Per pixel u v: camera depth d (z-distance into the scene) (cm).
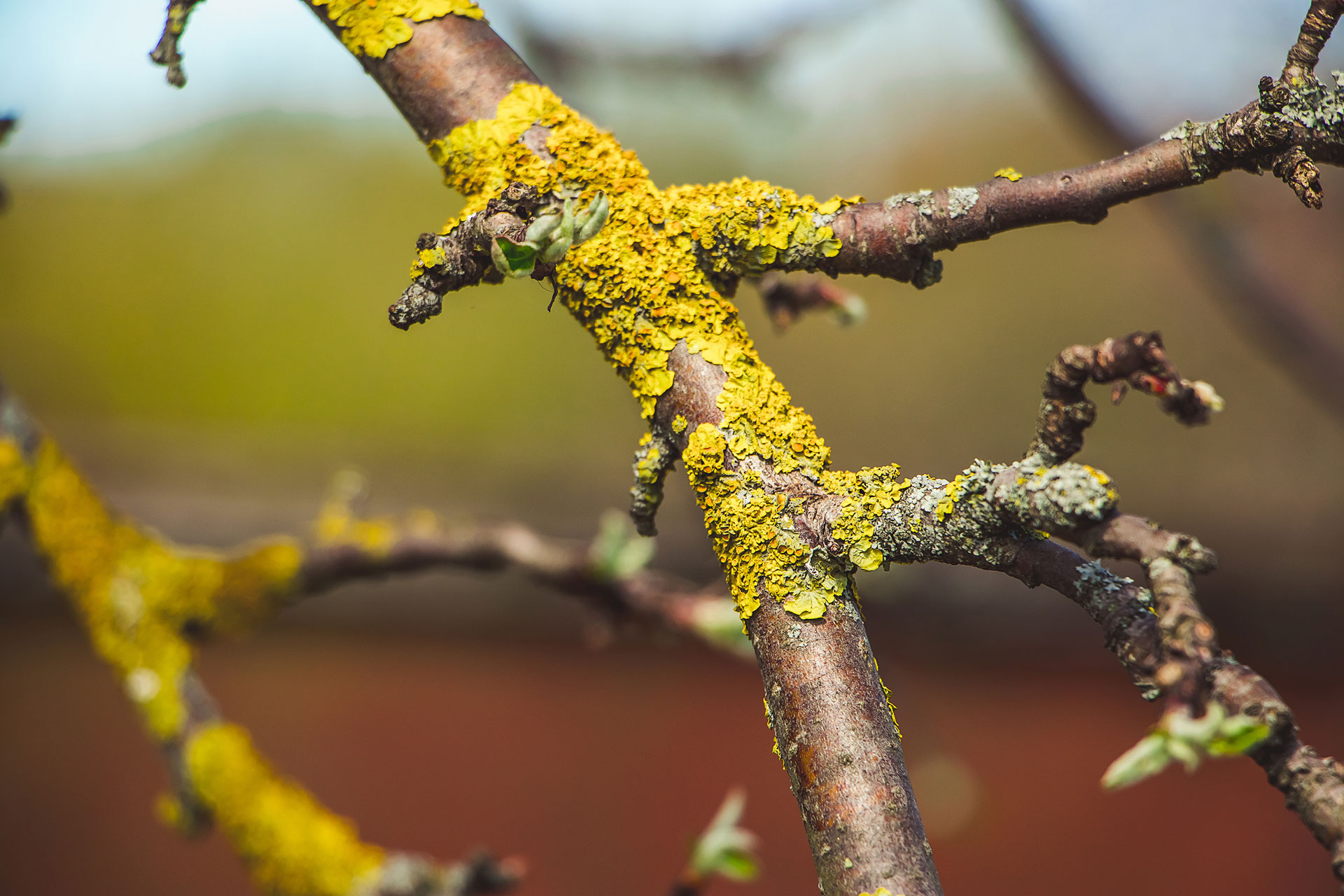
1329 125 68
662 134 211
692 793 175
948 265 280
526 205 69
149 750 174
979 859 165
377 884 83
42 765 169
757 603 69
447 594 162
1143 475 184
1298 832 167
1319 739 150
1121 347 66
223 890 169
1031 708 166
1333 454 198
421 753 173
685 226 71
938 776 117
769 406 70
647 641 176
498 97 72
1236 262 126
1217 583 152
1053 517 66
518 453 188
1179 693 65
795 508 69
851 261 71
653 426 71
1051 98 121
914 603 150
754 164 203
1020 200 70
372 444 180
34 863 165
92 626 86
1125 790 169
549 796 173
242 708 171
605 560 97
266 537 150
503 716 176
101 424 191
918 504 68
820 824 67
